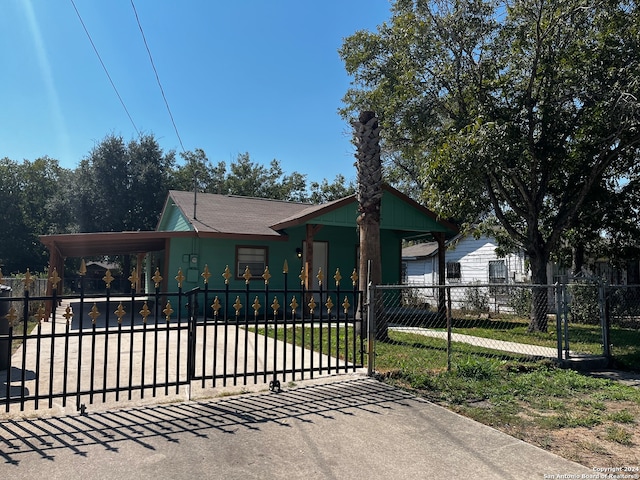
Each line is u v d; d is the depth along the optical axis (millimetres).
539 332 11328
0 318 6273
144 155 35219
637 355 8156
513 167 11164
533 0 11273
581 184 12250
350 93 19219
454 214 13016
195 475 3219
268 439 3893
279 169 47406
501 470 3391
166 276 14531
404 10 13086
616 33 10773
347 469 3361
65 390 4523
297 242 16406
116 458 3473
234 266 15266
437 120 13852
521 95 11703
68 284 37781
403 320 13664
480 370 6246
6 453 3529
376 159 9984
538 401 5207
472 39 12188
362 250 9820
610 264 15562
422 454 3648
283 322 5656
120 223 34312
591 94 10797
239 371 6438
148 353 7699
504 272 19891
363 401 5008
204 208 17203
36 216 41562
